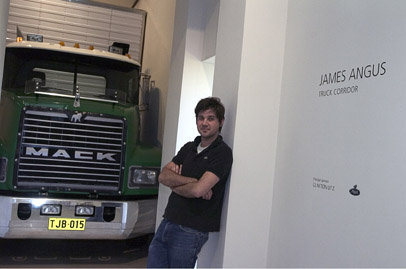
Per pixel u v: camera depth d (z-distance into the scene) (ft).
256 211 9.20
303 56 8.59
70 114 12.84
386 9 6.42
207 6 13.34
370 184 6.40
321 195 7.56
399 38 6.13
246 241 9.13
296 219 8.27
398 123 5.98
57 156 12.67
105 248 15.02
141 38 19.43
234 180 9.04
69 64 14.89
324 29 7.96
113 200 13.12
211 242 9.72
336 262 6.98
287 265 8.45
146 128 19.84
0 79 10.44
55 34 18.42
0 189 12.21
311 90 8.18
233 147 9.09
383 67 6.37
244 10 9.21
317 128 7.88
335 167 7.24
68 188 12.72
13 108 12.60
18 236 12.28
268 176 9.30
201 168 8.63
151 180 13.83
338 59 7.46
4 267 12.02
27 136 12.43
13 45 14.49
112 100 14.33
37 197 12.39
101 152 13.12
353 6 7.18
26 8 18.15
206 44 13.06
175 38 14.29
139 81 16.34
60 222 12.39
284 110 9.12
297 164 8.42
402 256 5.71
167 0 18.11
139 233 13.64
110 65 15.52
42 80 14.01
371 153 6.44
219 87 10.19
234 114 9.20
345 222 6.87
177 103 13.39
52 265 12.60
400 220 5.79
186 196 8.47
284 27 9.42
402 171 5.83
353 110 6.93
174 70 14.10
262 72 9.27
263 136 9.26
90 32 18.74
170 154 13.39
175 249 8.70
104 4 18.85
